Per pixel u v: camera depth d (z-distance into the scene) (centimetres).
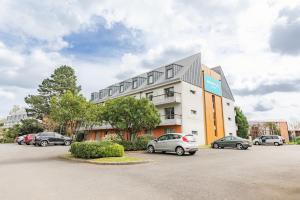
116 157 1373
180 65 3284
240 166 1062
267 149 2266
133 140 2183
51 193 595
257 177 794
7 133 4634
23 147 2519
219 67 4000
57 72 4328
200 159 1385
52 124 3859
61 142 2900
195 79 3225
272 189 622
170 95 3080
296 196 553
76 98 1798
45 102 4206
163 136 1814
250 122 5916
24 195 579
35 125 4200
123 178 793
